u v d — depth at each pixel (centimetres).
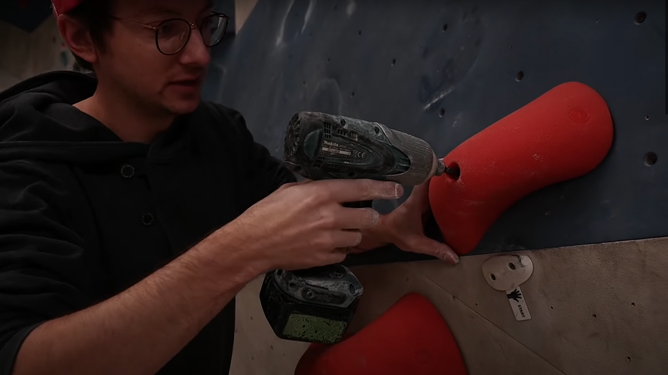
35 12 246
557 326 86
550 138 78
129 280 88
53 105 90
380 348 103
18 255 67
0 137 86
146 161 91
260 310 183
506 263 93
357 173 76
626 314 76
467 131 102
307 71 157
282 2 172
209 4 85
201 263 65
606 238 78
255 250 66
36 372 59
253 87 192
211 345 99
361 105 133
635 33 74
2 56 259
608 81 78
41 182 78
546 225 87
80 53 84
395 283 121
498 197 87
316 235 68
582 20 81
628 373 76
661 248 71
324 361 107
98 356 61
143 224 90
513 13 92
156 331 63
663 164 71
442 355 103
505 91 94
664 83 71
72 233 78
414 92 116
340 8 142
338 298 83
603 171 79
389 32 123
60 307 69
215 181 103
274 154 176
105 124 92
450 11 106
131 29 78
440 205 95
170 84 84
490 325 97
